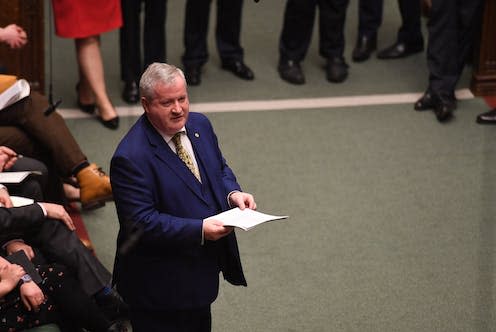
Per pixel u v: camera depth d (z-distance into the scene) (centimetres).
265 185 1129
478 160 1179
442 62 1272
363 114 1293
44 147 962
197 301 716
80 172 968
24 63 1214
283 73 1383
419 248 1009
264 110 1302
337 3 1348
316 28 1543
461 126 1257
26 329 766
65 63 1383
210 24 1495
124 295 723
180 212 696
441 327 884
